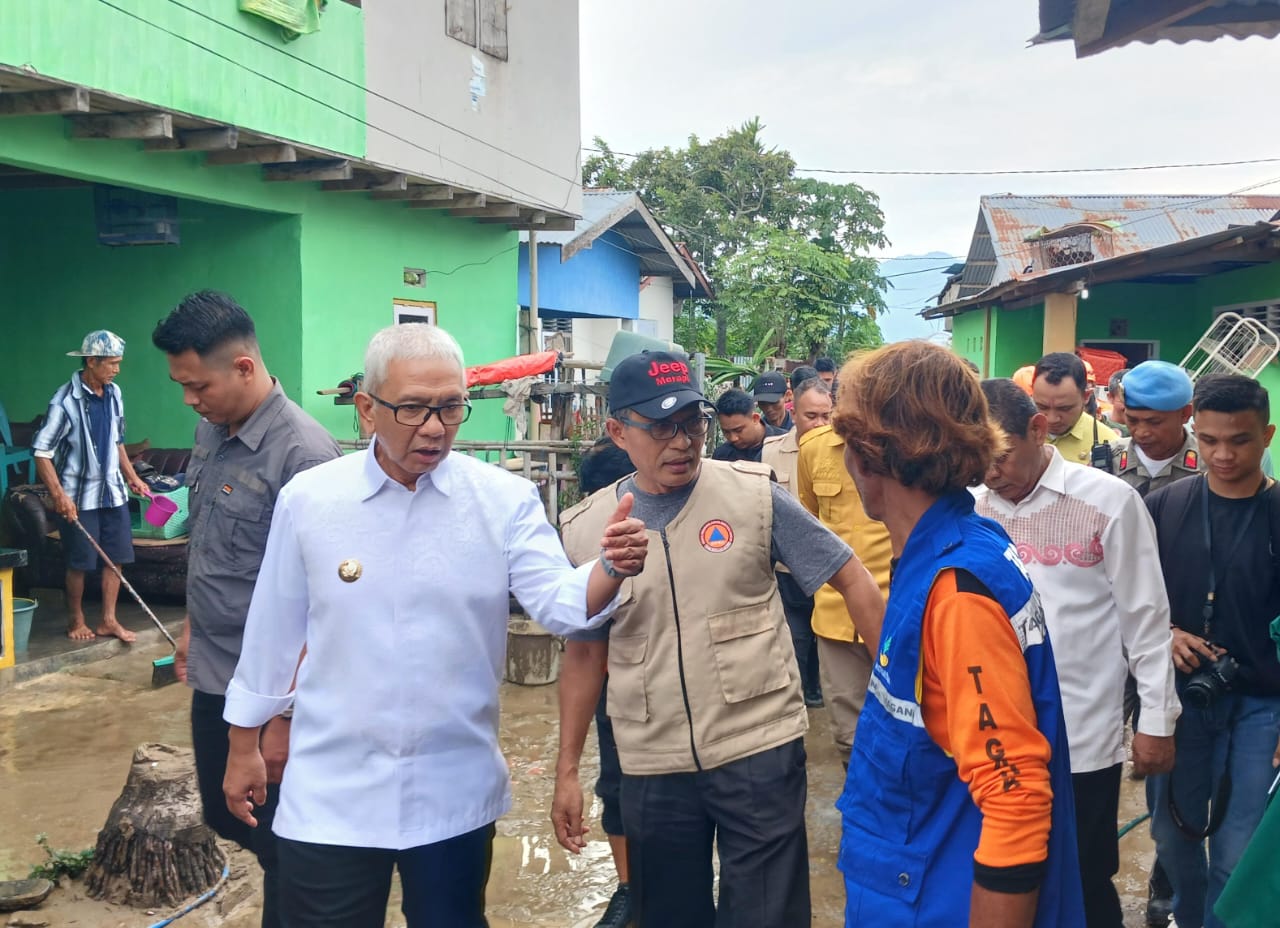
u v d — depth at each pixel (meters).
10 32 6.19
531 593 2.42
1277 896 2.05
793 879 2.66
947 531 1.81
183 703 6.14
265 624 2.46
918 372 1.81
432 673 2.36
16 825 4.47
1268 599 2.96
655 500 2.85
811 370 5.83
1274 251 10.55
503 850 4.27
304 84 8.77
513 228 12.63
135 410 9.43
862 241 29.02
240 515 2.91
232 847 4.25
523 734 5.56
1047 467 2.88
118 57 7.00
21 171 8.88
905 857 1.82
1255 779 2.94
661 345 4.33
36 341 9.61
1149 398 3.61
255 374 2.92
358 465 2.44
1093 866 2.80
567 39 12.73
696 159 29.09
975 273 26.80
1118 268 12.20
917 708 1.80
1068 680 2.81
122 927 3.59
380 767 2.35
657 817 2.75
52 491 6.76
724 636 2.71
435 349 2.32
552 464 7.68
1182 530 3.08
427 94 10.38
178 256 9.43
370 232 10.23
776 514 2.78
